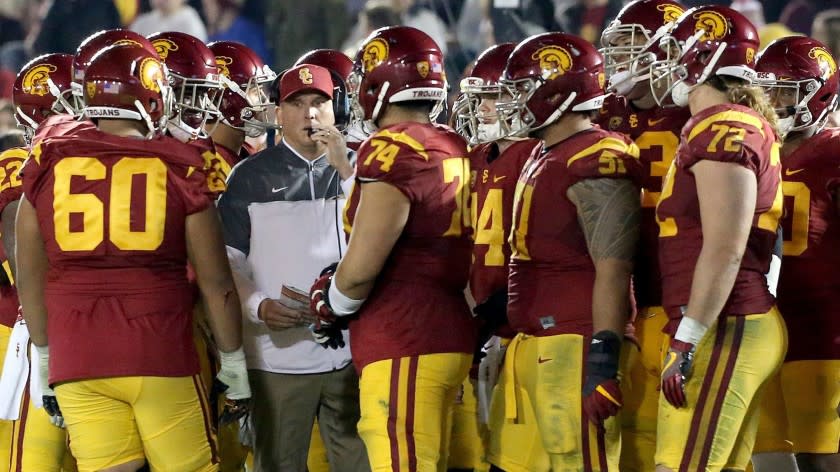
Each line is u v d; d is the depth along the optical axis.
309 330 15.63
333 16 32.62
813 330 15.25
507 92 13.66
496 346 14.88
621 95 14.92
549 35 13.28
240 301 15.31
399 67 13.20
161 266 13.23
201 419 13.48
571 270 12.88
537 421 13.03
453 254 13.33
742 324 12.38
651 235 14.45
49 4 34.81
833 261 15.20
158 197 13.06
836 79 15.00
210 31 33.91
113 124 13.24
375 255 12.76
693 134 12.24
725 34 12.87
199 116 15.64
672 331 12.51
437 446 13.20
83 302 13.08
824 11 31.58
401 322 13.13
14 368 15.03
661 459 12.50
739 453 12.91
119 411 13.28
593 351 12.45
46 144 13.20
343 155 15.42
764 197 12.41
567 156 12.80
